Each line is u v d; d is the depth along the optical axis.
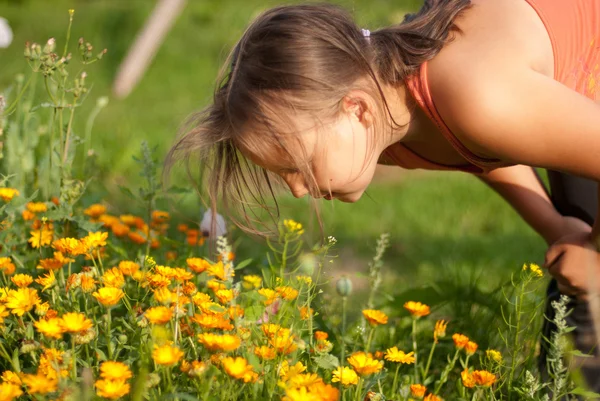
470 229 6.77
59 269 3.11
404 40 2.89
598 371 3.18
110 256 3.89
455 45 2.87
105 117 9.38
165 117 9.55
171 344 2.56
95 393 2.45
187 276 2.83
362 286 5.01
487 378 2.81
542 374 3.37
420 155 3.27
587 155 2.75
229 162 3.14
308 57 2.78
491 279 5.34
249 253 5.00
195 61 12.48
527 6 3.00
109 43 12.84
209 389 2.40
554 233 3.68
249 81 2.81
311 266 3.17
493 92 2.71
